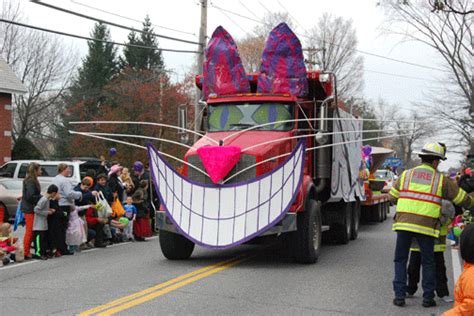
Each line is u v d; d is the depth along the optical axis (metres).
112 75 61.66
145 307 7.44
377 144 47.12
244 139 11.30
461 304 4.36
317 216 11.48
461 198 7.71
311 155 12.70
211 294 8.26
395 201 8.19
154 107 34.94
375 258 12.24
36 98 45.81
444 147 7.87
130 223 15.24
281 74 12.21
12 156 34.44
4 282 9.20
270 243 14.67
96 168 20.67
